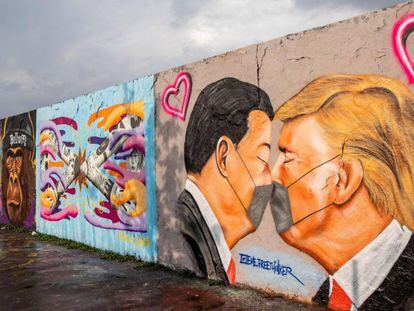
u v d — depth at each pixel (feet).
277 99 17.95
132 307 17.46
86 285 20.97
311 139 16.83
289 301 17.25
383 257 14.82
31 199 39.58
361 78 15.39
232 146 19.84
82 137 31.55
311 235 16.79
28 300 19.04
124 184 26.99
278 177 17.92
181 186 22.63
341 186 15.94
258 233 18.69
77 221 32.40
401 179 14.35
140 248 25.68
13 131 42.63
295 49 17.33
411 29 14.10
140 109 25.52
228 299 17.90
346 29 15.76
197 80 21.63
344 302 15.79
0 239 35.99
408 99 14.19
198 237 21.63
